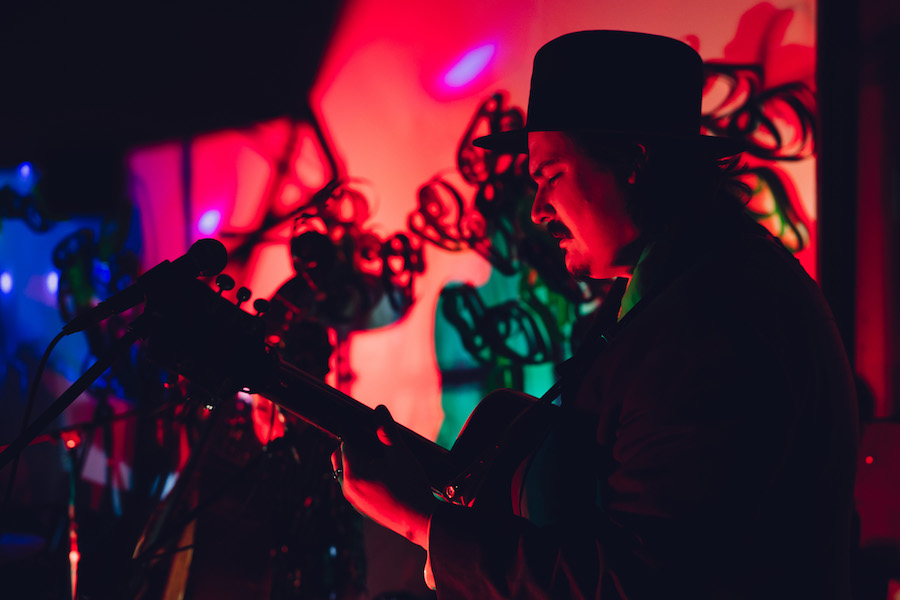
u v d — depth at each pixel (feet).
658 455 2.37
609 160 2.74
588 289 8.18
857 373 7.22
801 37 7.62
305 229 8.78
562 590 2.47
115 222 9.29
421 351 8.63
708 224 2.80
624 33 2.85
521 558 2.58
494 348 8.46
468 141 8.50
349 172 8.80
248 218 9.02
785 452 2.30
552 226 2.97
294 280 6.61
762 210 7.72
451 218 8.57
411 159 8.68
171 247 9.18
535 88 2.95
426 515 2.88
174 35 9.07
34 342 9.47
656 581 2.25
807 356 2.43
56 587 7.88
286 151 8.95
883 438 6.45
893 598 6.11
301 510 6.36
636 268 2.89
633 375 2.56
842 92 7.31
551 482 2.90
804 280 2.70
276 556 6.25
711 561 2.25
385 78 8.73
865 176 7.29
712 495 2.25
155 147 9.20
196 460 6.06
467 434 3.60
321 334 6.73
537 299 8.36
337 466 3.17
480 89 8.46
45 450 9.25
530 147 2.94
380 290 8.68
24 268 9.50
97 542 7.38
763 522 2.32
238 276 8.97
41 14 9.15
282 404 3.22
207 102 9.10
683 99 2.83
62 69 9.21
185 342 3.18
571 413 2.89
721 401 2.30
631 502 2.40
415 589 8.40
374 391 8.68
